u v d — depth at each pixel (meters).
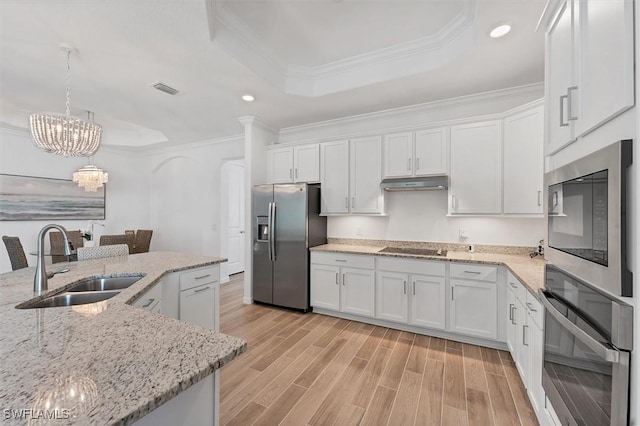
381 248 3.50
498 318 2.55
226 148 5.03
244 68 2.57
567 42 1.24
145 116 3.89
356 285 3.25
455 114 3.28
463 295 2.69
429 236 3.39
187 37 2.12
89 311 1.22
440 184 2.88
